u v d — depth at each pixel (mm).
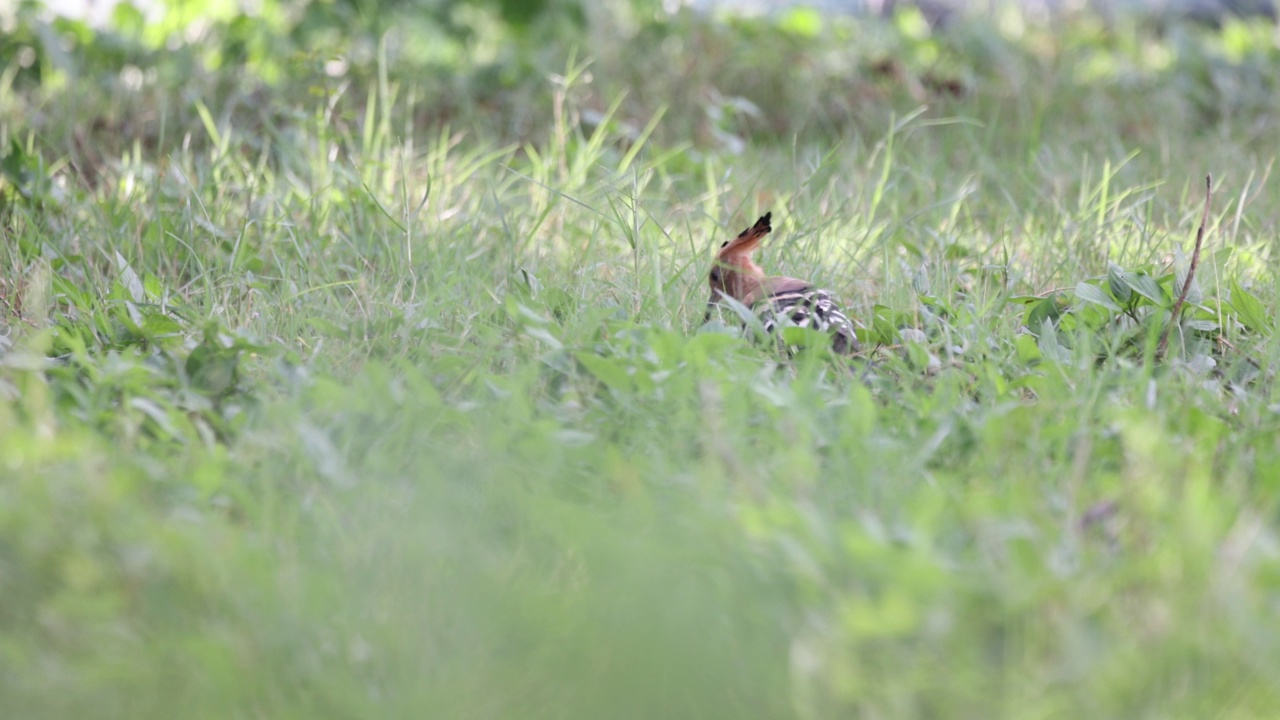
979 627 4953
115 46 18031
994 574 5070
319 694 5043
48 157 14594
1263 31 22312
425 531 5676
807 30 20531
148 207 12211
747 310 8352
